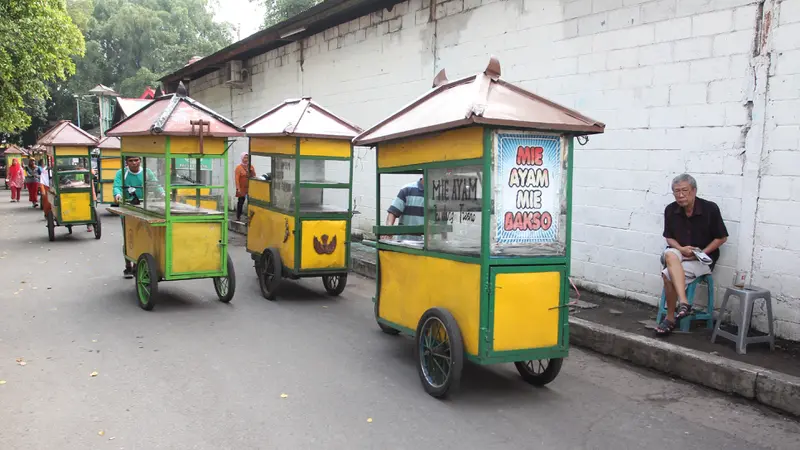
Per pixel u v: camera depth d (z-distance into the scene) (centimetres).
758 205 565
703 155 607
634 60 664
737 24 575
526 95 462
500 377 516
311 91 1314
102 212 1945
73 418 411
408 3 1013
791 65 538
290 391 469
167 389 466
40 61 1733
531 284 446
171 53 3809
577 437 399
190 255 712
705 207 582
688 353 508
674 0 623
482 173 430
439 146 476
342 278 805
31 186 2125
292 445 379
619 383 501
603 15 693
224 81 1672
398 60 1045
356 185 1183
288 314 712
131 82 4091
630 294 684
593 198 719
